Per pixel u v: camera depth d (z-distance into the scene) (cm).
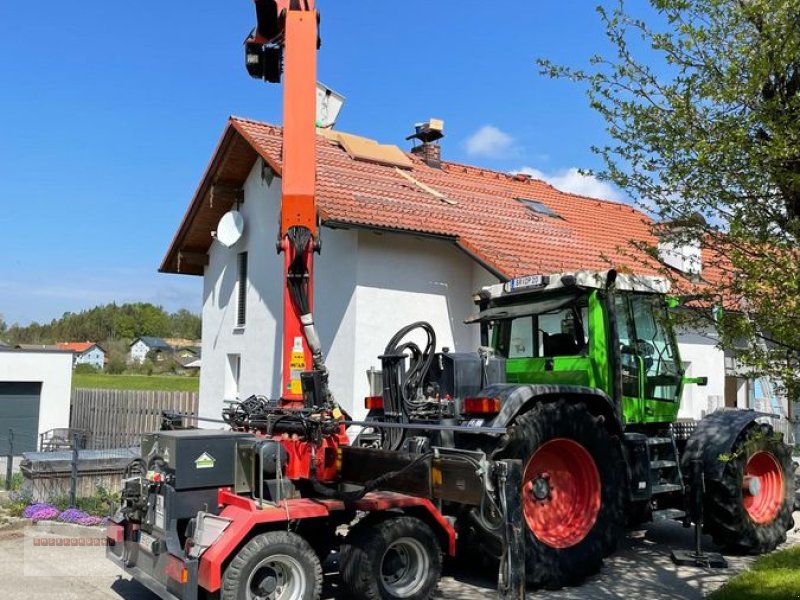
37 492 955
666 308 548
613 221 1711
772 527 762
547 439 626
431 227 1170
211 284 1620
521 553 480
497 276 1140
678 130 480
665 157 491
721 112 467
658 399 755
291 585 535
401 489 557
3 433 1786
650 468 703
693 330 505
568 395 663
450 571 698
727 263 463
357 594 557
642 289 744
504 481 486
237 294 1497
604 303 709
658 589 632
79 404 1778
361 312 1134
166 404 1605
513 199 1595
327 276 1202
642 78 515
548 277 725
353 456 600
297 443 586
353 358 1124
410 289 1186
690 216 481
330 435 598
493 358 710
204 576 507
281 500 565
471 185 1581
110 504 665
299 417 589
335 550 611
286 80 674
